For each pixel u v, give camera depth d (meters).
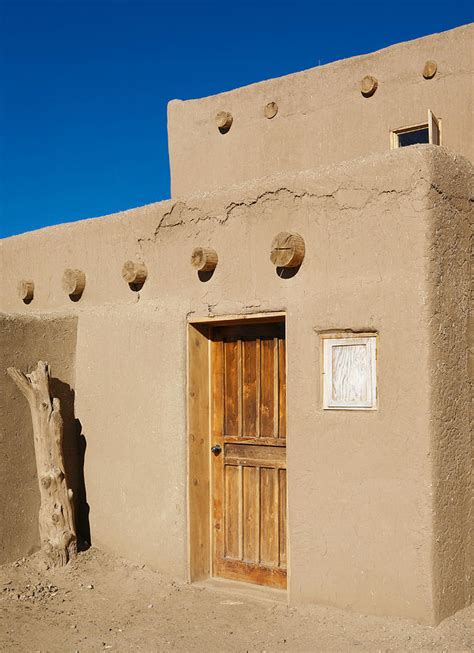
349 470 5.87
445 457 5.61
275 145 9.44
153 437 7.39
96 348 8.05
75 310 8.37
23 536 7.60
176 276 7.30
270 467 6.80
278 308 6.40
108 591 6.97
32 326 7.93
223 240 6.89
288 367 6.28
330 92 8.98
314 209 6.20
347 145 8.81
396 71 8.45
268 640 5.65
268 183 6.54
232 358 7.14
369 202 5.86
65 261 8.60
